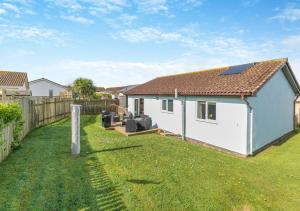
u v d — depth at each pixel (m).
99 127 18.55
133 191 6.16
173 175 7.45
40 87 50.09
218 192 6.45
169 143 12.52
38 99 16.89
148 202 5.65
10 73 31.62
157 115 18.62
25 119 13.20
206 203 5.81
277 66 12.54
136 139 13.47
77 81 44.00
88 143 11.59
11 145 9.56
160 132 16.92
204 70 18.81
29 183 6.33
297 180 7.88
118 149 10.37
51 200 5.46
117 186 6.39
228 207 5.73
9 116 8.59
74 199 5.55
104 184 6.47
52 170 7.38
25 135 13.11
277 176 8.20
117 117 20.50
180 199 5.91
